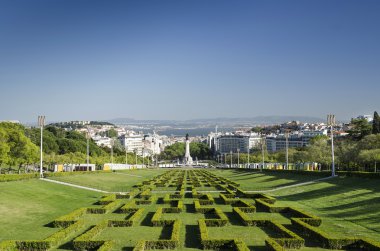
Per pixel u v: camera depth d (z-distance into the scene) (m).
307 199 68.06
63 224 46.06
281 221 49.75
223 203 67.19
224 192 84.19
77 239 37.00
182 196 73.94
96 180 107.19
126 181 121.19
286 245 36.53
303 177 103.25
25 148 118.44
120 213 56.22
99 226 42.88
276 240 36.53
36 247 36.44
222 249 36.38
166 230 44.59
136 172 172.50
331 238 36.38
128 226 46.72
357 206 55.66
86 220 50.72
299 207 60.69
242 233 42.72
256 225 46.78
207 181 112.19
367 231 42.53
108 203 64.50
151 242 36.72
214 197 76.19
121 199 73.19
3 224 46.03
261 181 112.38
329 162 144.12
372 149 125.00
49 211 55.97
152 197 71.19
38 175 89.38
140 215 52.12
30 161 124.81
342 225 46.03
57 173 98.06
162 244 36.66
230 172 177.12
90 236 38.97
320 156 152.50
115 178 125.69
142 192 78.62
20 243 36.44
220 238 37.19
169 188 96.25
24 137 119.38
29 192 66.50
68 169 139.50
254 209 56.50
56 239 37.84
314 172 100.94
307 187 81.50
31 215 52.09
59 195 70.62
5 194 61.00
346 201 60.56
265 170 143.75
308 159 161.12
